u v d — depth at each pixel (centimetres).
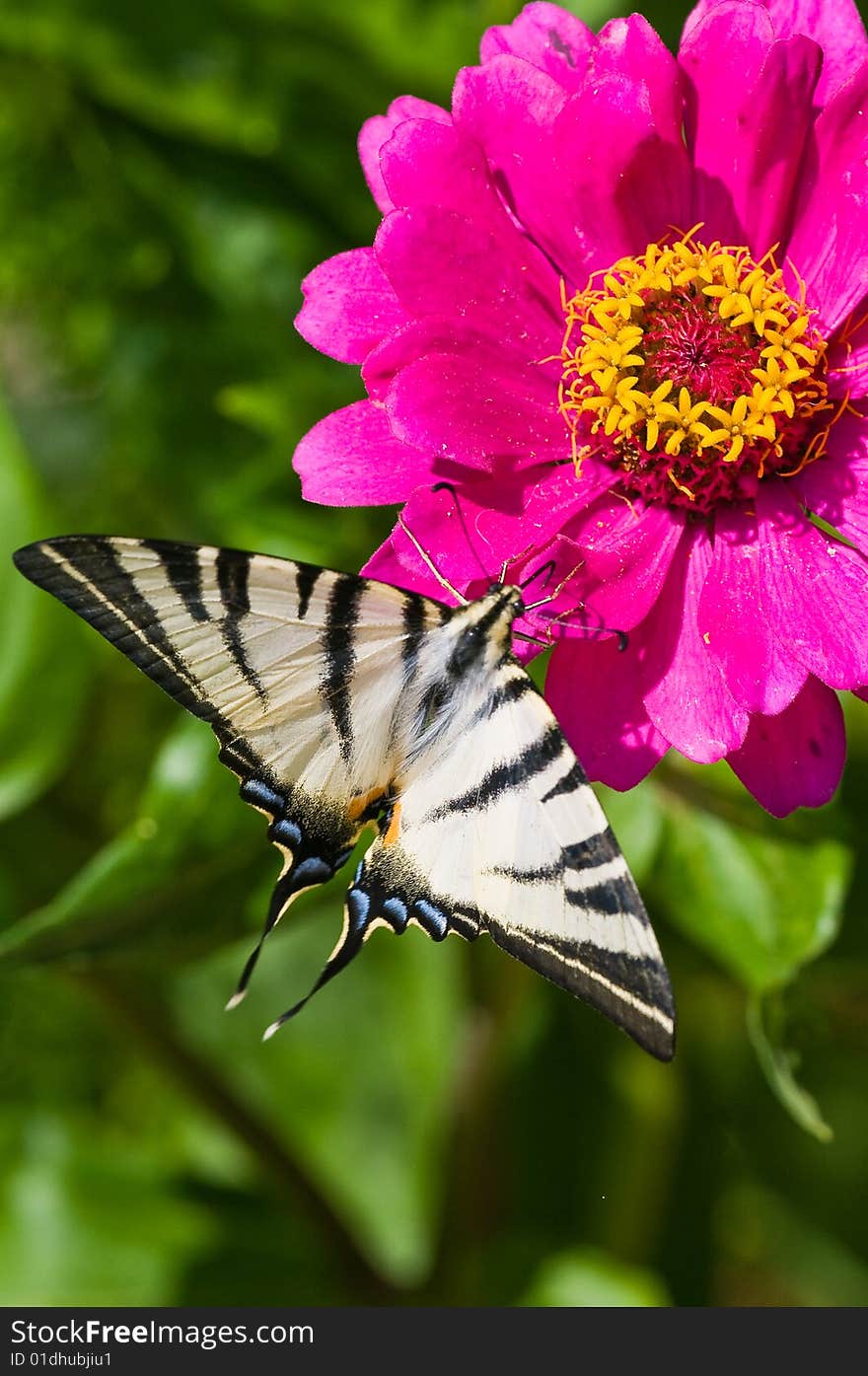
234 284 54
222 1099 52
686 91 44
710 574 43
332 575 42
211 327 54
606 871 41
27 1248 53
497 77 43
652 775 47
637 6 52
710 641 43
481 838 42
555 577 43
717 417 44
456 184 44
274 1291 53
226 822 46
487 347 44
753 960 47
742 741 42
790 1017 48
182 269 54
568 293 44
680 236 44
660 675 43
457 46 53
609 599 43
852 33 44
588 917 41
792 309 44
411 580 43
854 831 48
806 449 44
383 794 42
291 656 42
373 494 43
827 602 43
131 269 54
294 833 42
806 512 44
